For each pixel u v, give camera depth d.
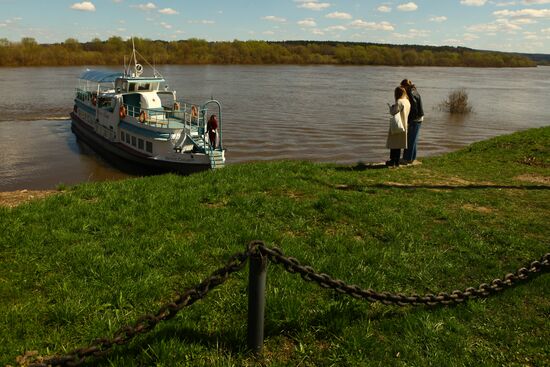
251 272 3.96
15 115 45.59
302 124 44.12
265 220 7.79
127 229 7.28
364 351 4.34
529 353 4.38
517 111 58.22
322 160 29.20
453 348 4.40
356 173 11.77
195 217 7.79
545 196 9.91
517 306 5.11
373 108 57.06
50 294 5.22
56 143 33.03
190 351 4.23
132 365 3.98
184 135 23.08
